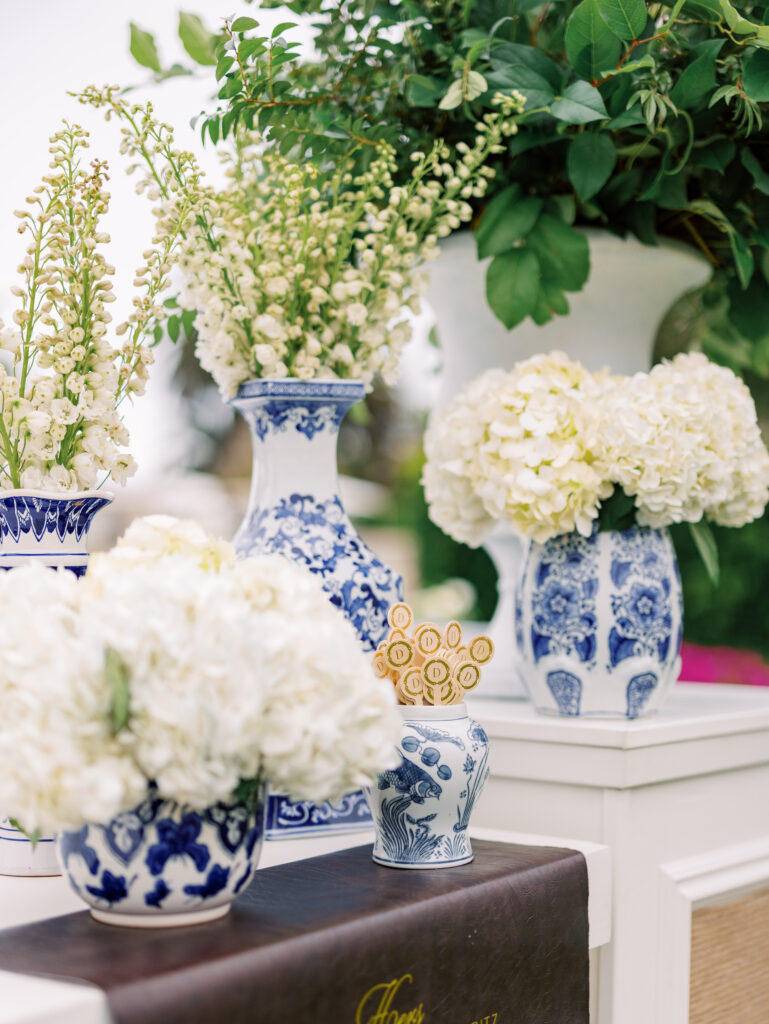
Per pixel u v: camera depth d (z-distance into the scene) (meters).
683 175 1.37
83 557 0.97
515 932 0.89
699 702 1.40
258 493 1.14
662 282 1.43
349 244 1.16
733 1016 1.27
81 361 0.94
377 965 0.75
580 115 1.17
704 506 1.21
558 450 1.14
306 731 0.69
